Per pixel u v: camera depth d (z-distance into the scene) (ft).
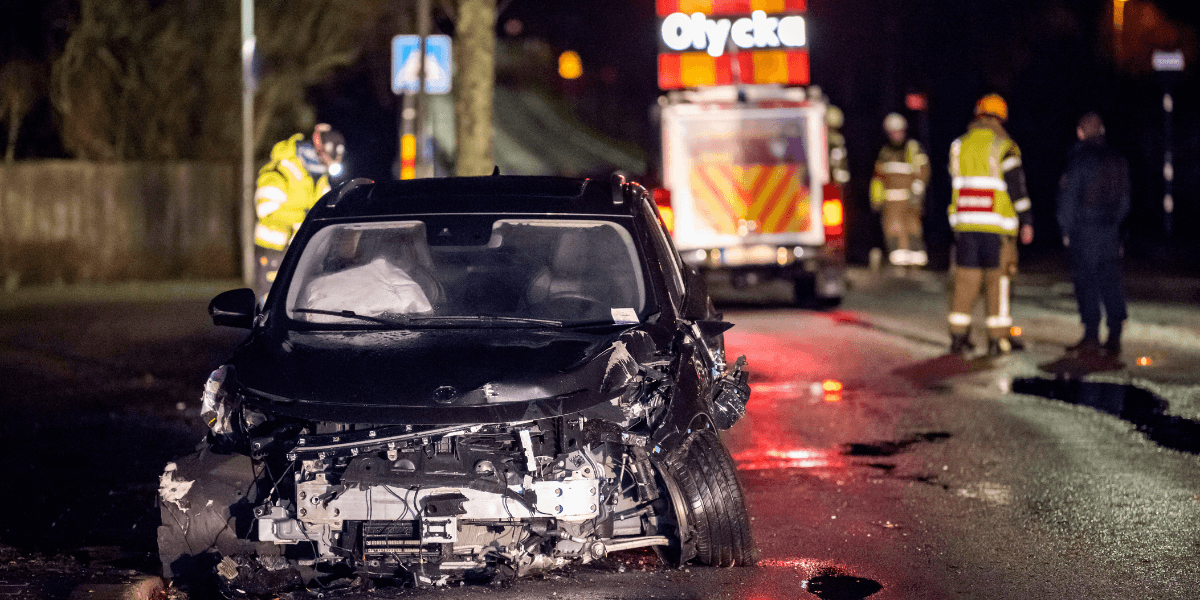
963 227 106.11
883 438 75.51
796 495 62.39
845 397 88.89
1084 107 281.95
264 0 203.31
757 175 138.31
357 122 257.96
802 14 142.31
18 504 61.77
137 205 197.77
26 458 72.28
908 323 130.62
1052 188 286.66
